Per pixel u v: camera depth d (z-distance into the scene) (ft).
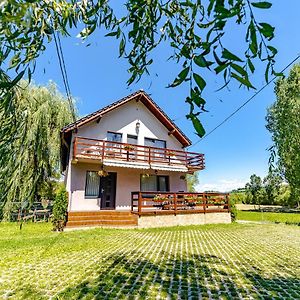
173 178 51.19
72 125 39.65
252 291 13.39
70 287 13.66
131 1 4.97
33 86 40.11
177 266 17.99
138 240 28.22
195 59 2.91
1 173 5.62
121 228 36.65
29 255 20.70
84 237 28.94
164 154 47.42
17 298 12.28
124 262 18.81
